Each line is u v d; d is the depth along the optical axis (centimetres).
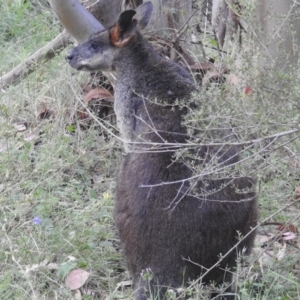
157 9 638
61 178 561
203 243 409
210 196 411
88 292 460
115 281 470
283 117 403
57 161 571
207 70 612
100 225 509
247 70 414
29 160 571
